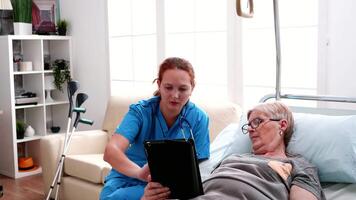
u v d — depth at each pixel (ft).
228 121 9.41
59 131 14.65
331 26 8.22
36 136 13.75
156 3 11.45
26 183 12.51
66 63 14.25
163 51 11.44
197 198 4.91
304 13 8.78
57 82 14.11
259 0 9.45
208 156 6.78
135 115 6.36
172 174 4.86
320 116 6.43
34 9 14.07
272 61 9.41
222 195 4.96
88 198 9.83
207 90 10.74
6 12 13.93
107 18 12.89
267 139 5.94
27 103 13.34
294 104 9.14
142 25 12.09
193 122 6.57
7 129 13.08
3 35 13.46
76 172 10.10
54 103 14.07
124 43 12.65
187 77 6.11
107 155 5.96
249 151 6.57
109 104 11.80
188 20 10.93
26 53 14.15
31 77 14.14
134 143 6.54
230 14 9.92
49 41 14.98
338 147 5.86
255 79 9.77
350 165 5.72
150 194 4.95
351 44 7.98
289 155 5.97
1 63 13.01
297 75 8.98
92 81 13.75
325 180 5.88
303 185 5.17
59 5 14.49
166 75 6.09
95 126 13.82
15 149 12.96
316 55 8.65
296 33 8.93
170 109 6.25
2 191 10.91
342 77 8.16
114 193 6.20
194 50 10.89
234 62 10.00
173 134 6.49
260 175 5.23
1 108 13.21
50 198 10.85
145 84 12.23
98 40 13.32
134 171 5.68
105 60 13.16
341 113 6.84
